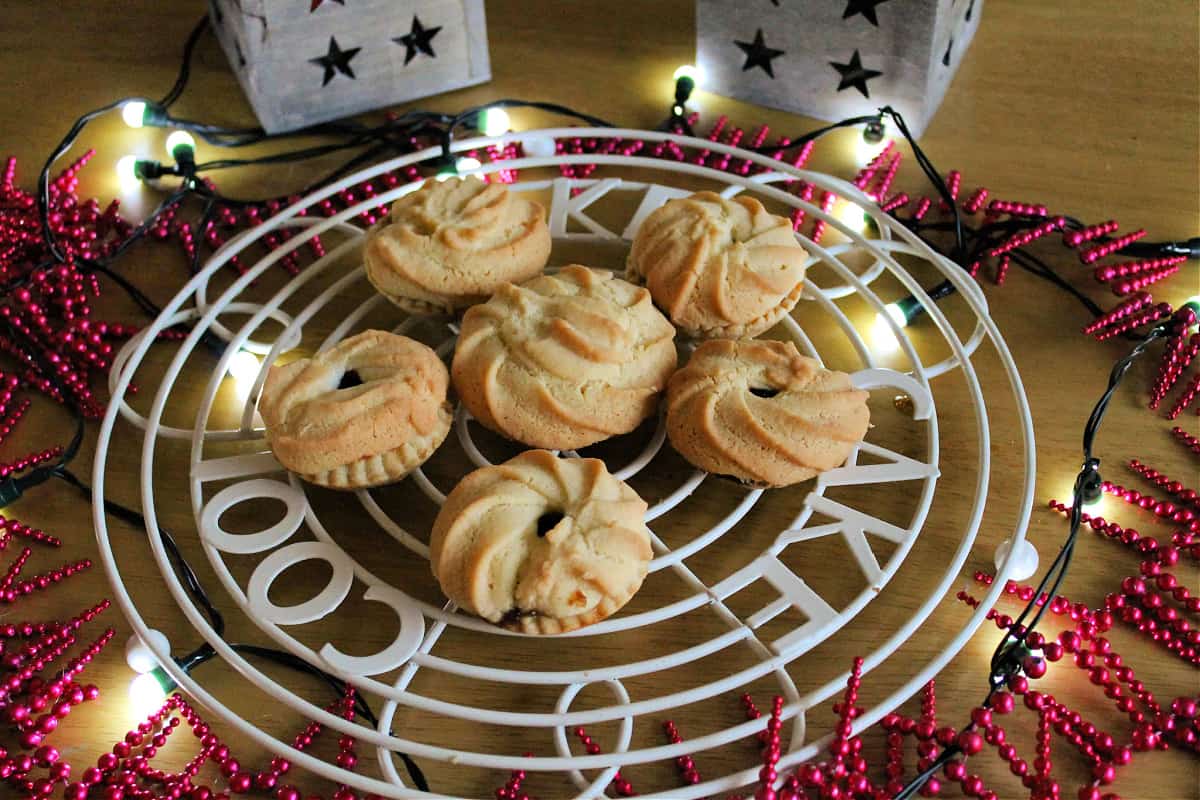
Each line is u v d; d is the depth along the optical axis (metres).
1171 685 0.48
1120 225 0.61
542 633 0.45
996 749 0.46
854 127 0.66
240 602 0.46
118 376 0.54
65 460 0.52
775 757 0.43
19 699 0.48
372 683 0.44
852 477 0.50
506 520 0.45
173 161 0.65
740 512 0.49
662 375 0.50
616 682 0.46
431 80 0.67
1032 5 0.72
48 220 0.59
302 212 0.62
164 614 0.49
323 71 0.64
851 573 0.50
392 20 0.63
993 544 0.51
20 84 0.68
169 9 0.72
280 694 0.43
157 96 0.67
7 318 0.56
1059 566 0.50
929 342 0.57
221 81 0.68
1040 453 0.53
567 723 0.43
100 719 0.47
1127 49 0.70
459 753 0.42
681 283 0.52
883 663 0.48
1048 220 0.59
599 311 0.50
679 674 0.48
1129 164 0.64
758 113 0.67
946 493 0.52
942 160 0.64
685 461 0.52
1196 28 0.71
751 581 0.47
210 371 0.56
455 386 0.51
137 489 0.53
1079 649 0.48
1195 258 0.59
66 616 0.49
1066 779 0.46
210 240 0.61
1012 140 0.65
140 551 0.51
